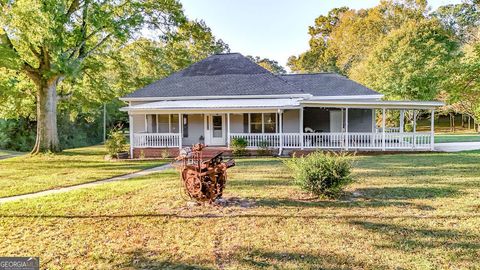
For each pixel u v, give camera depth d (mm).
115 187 12000
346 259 5668
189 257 5922
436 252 5840
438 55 35094
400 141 21531
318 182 9406
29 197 10883
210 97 25625
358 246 6184
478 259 5543
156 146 23391
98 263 5816
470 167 14352
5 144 40281
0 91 22953
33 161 21828
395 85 36156
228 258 5836
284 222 7570
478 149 22250
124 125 58062
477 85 16828
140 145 23453
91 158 23406
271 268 5418
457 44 36750
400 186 10836
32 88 26203
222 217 8031
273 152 22047
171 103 24266
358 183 11414
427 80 34781
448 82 17688
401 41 37812
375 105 20953
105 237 6988
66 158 23344
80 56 25969
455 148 23172
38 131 25688
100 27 23484
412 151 21375
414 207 8430
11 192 11805
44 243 6742
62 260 5957
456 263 5426
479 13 19688
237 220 7793
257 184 11672
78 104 32625
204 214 8297
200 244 6477
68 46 23078
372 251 5957
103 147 35500
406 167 14852
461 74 16859
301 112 21609
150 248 6371
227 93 25547
